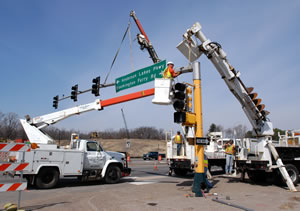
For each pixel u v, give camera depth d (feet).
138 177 47.83
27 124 41.68
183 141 47.88
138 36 67.67
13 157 32.78
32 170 32.22
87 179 36.76
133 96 36.32
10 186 19.98
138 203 22.53
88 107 40.96
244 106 35.47
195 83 28.81
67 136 231.50
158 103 27.63
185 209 20.11
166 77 29.68
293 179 35.40
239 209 20.13
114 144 233.35
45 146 35.58
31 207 21.49
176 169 50.88
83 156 36.55
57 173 34.22
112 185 37.52
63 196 27.27
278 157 33.30
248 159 37.65
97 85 45.42
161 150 224.94
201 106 28.50
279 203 22.50
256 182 37.73
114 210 19.98
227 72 33.78
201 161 27.45
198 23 32.37
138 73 37.68
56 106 53.52
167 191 29.35
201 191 26.66
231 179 41.19
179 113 26.22
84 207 21.26
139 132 369.30
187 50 33.09
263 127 35.40
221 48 33.06
